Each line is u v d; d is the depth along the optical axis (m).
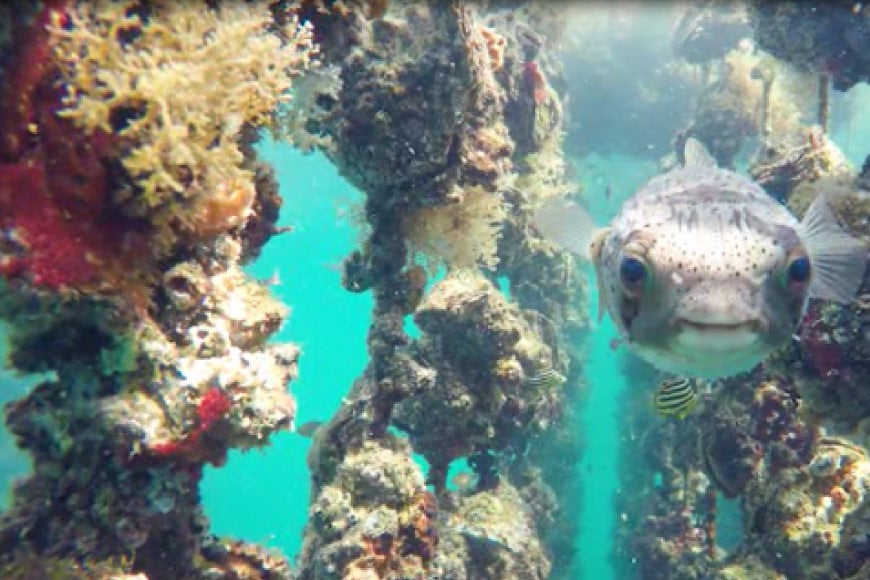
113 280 0.41
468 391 0.84
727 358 0.23
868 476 0.67
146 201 0.40
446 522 0.91
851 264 0.31
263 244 0.57
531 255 1.43
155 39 0.40
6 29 0.38
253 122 0.47
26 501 0.44
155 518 0.44
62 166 0.39
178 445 0.41
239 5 0.45
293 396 0.47
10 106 0.38
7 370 0.44
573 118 2.58
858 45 0.91
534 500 1.37
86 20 0.38
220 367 0.43
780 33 0.99
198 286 0.44
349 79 0.65
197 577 0.47
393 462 0.67
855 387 0.54
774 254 0.24
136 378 0.42
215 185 0.42
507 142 0.78
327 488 0.65
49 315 0.42
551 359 1.25
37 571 0.41
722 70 1.83
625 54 2.50
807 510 0.66
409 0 0.65
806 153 0.89
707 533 1.03
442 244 0.74
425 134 0.65
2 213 0.38
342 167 0.70
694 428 1.18
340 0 0.59
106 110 0.37
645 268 0.24
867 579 0.55
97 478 0.42
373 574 0.59
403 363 0.72
